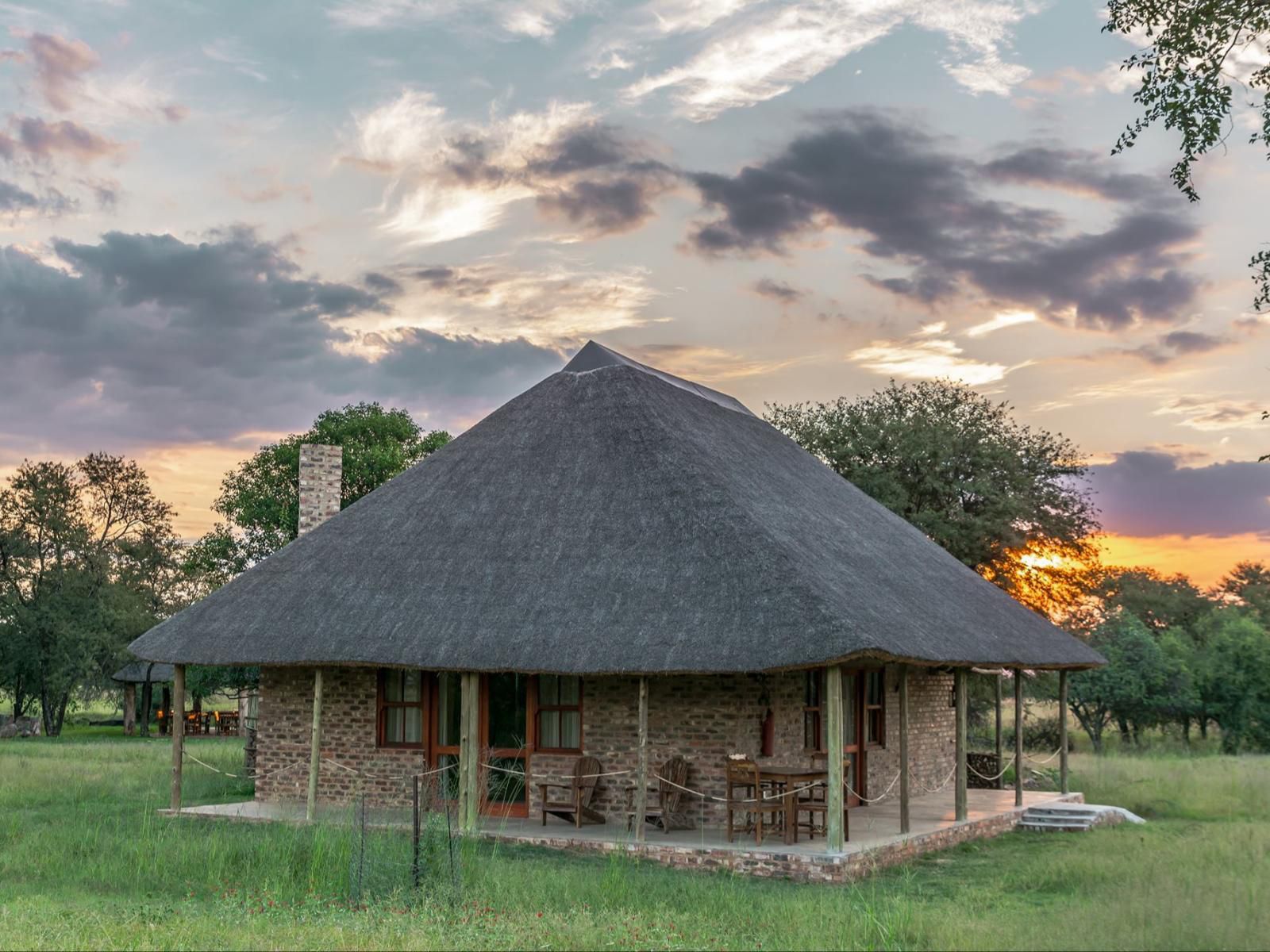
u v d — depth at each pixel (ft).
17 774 97.30
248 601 75.87
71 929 41.81
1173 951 39.83
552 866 57.57
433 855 51.44
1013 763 107.14
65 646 189.06
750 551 65.82
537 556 71.51
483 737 75.05
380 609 71.56
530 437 81.92
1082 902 49.55
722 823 68.39
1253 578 271.28
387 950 39.22
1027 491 156.04
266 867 54.39
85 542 197.16
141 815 73.87
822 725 76.74
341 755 78.38
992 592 92.99
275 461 176.45
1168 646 164.76
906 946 41.91
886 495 152.35
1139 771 108.68
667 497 72.02
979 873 60.95
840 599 62.80
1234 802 91.61
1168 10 58.23
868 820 73.20
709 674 61.26
